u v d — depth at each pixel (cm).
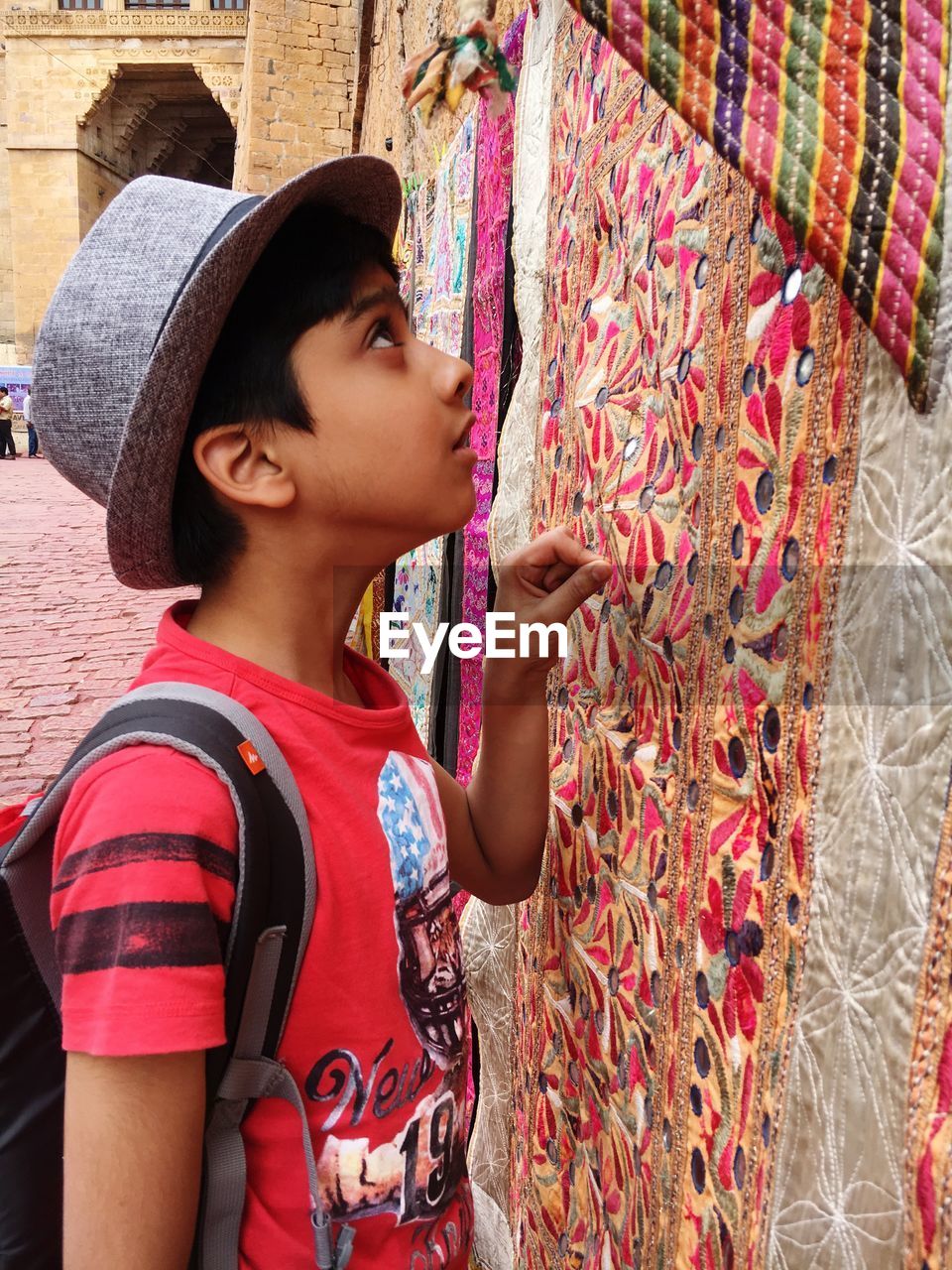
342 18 714
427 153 258
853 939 53
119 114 2422
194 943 61
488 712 106
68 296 74
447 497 80
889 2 46
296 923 69
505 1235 145
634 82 98
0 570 818
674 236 87
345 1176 74
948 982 46
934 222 45
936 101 45
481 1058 156
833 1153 54
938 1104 46
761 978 67
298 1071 72
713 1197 75
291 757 73
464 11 66
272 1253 71
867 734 53
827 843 56
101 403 73
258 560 78
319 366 73
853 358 56
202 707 68
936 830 47
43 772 399
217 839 64
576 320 117
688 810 82
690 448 83
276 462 74
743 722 71
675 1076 83
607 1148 103
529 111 140
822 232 47
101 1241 60
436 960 82
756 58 47
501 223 167
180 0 2375
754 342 70
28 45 2217
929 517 48
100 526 1078
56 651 586
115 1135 60
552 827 120
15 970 68
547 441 130
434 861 84
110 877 61
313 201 78
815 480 60
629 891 96
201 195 75
